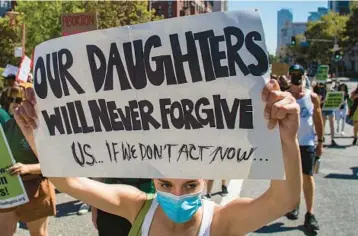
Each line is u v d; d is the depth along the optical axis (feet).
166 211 6.63
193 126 6.15
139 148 6.46
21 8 99.50
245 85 5.84
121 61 6.38
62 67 6.71
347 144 40.50
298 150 5.80
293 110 5.57
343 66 297.33
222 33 5.87
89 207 19.08
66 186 7.09
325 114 40.01
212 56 5.93
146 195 7.32
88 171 6.77
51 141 6.91
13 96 15.88
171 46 6.11
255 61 5.78
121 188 7.43
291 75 16.90
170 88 6.18
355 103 40.37
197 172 6.20
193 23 5.98
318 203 20.43
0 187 11.68
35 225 12.45
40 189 12.21
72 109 6.73
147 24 6.20
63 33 22.16
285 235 16.34
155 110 6.30
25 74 24.71
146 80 6.29
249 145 5.92
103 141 6.63
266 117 5.73
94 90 6.57
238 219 6.58
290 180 5.89
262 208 6.29
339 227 17.19
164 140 6.31
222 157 6.08
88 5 97.45
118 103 6.48
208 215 6.77
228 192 21.75
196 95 6.08
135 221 7.04
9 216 12.09
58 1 98.68
